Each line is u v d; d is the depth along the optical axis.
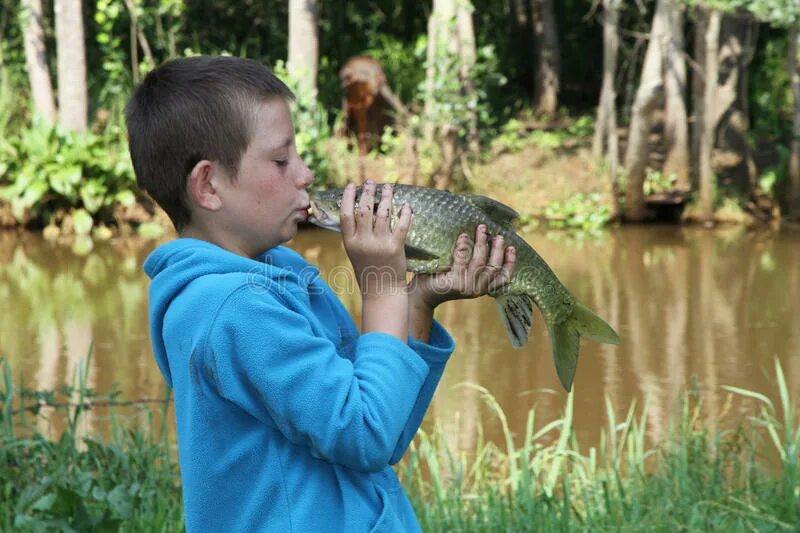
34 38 16.70
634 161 16.05
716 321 10.39
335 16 21.25
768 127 18.70
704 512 4.23
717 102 17.06
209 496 1.94
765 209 16.48
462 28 16.94
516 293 2.30
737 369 8.71
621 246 14.60
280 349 1.88
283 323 1.91
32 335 10.02
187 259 1.97
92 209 15.82
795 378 8.41
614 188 16.47
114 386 5.37
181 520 4.13
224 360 1.88
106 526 3.69
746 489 4.57
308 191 2.13
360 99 17.19
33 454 4.79
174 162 2.00
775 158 17.84
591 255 14.00
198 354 1.89
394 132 18.89
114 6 16.78
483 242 2.17
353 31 21.66
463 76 17.06
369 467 1.92
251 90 1.99
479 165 17.34
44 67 16.81
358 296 10.83
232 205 2.01
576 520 4.45
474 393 8.07
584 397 7.97
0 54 17.34
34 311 11.09
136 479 4.68
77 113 16.44
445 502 4.61
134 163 2.07
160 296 1.99
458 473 5.01
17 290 12.22
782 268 13.07
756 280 12.38
